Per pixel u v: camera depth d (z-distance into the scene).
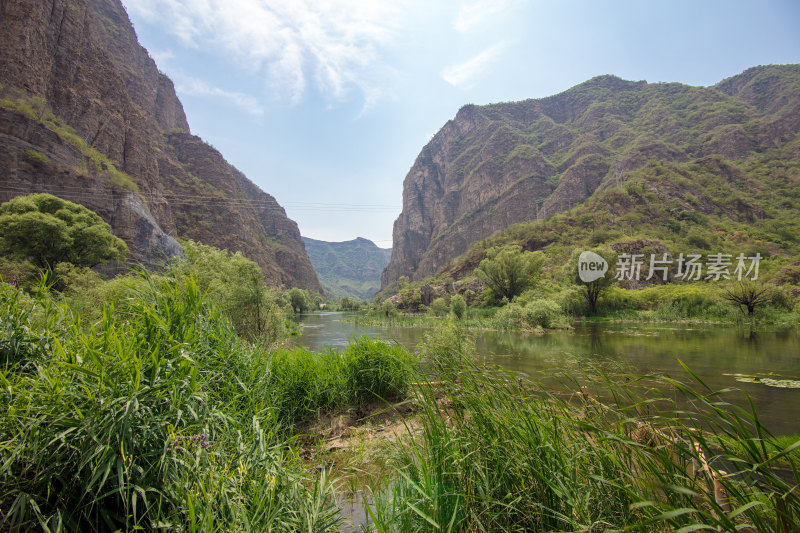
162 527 2.03
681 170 100.75
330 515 2.72
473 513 2.60
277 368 6.29
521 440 2.77
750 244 63.81
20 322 3.00
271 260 153.75
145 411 2.49
